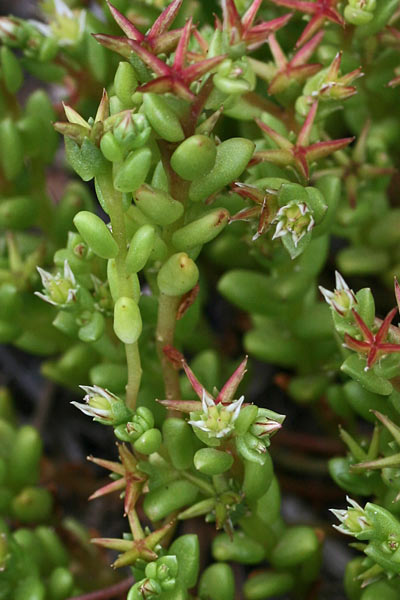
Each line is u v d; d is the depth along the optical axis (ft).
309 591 0.68
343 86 0.61
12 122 0.70
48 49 0.69
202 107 0.54
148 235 0.54
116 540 0.57
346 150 0.69
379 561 0.55
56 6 0.70
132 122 0.52
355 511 0.56
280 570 0.66
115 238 0.55
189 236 0.56
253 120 0.68
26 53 0.69
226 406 0.54
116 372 0.64
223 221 0.56
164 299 0.58
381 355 0.55
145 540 0.57
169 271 0.57
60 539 0.71
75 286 0.61
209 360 0.69
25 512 0.69
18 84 0.70
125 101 0.55
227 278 0.68
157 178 0.57
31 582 0.63
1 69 0.70
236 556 0.62
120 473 0.58
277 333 0.71
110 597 0.66
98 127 0.53
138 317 0.55
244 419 0.55
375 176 0.67
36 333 0.71
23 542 0.66
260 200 0.57
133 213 0.56
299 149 0.60
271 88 0.63
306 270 0.67
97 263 0.63
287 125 0.64
